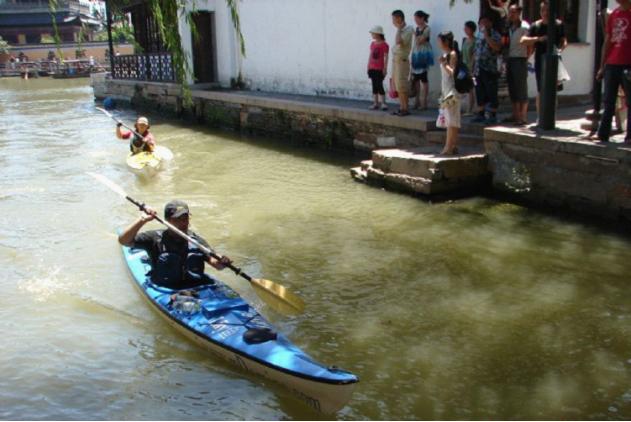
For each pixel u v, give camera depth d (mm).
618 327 5824
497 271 7094
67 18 53750
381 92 13031
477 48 10336
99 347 5719
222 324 5461
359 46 15062
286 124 15641
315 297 6625
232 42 20125
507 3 11328
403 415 4637
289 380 4730
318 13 16172
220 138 16781
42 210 9875
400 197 9914
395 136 12039
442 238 8117
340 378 4422
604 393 4855
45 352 5668
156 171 12227
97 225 9109
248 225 8977
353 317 6172
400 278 7023
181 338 5785
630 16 7770
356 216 9164
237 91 19281
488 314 6141
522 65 9742
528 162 9125
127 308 6434
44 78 46031
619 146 8000
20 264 7684
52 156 14375
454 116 9742
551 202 8930
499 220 8680
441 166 9430
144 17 23875
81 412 4777
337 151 13922
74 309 6465
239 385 5043
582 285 6672
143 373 5277
